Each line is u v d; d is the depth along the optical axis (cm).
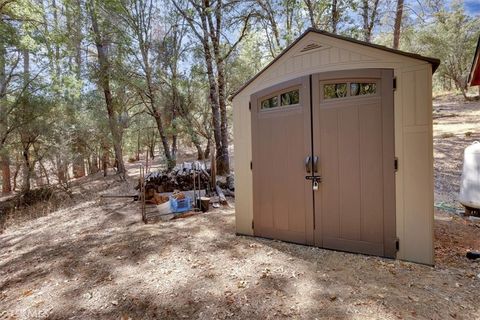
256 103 403
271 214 396
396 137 305
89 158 1273
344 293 250
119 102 1170
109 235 468
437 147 902
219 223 488
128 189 901
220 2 869
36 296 287
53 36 912
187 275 302
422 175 293
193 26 904
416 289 252
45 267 359
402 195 305
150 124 1388
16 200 962
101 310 254
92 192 952
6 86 952
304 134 360
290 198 377
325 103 343
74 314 252
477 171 439
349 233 337
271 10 888
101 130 1093
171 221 527
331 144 342
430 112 286
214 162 738
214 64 973
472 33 1756
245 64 1105
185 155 1633
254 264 320
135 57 964
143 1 941
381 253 319
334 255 333
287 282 275
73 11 955
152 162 1616
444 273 279
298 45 360
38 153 1029
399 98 301
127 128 1231
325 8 861
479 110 1443
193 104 1128
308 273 291
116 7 887
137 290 279
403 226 306
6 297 293
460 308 222
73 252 400
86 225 559
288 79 370
